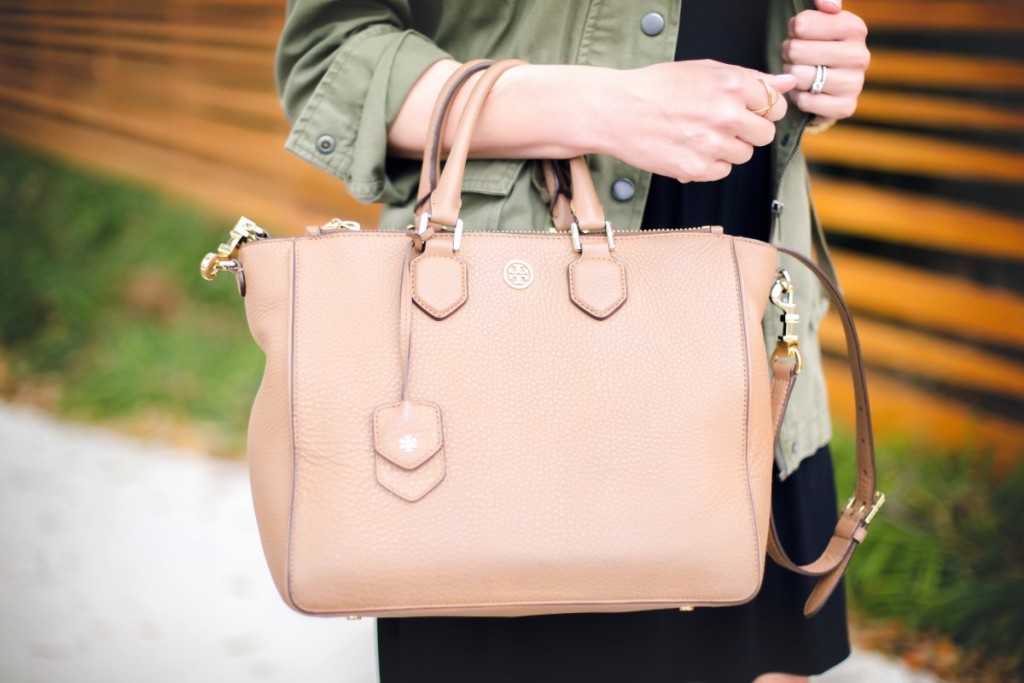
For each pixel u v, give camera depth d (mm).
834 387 3754
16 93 5535
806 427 1446
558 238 1155
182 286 4871
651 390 1127
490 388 1106
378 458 1083
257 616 2727
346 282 1119
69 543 3139
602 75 1172
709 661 1481
